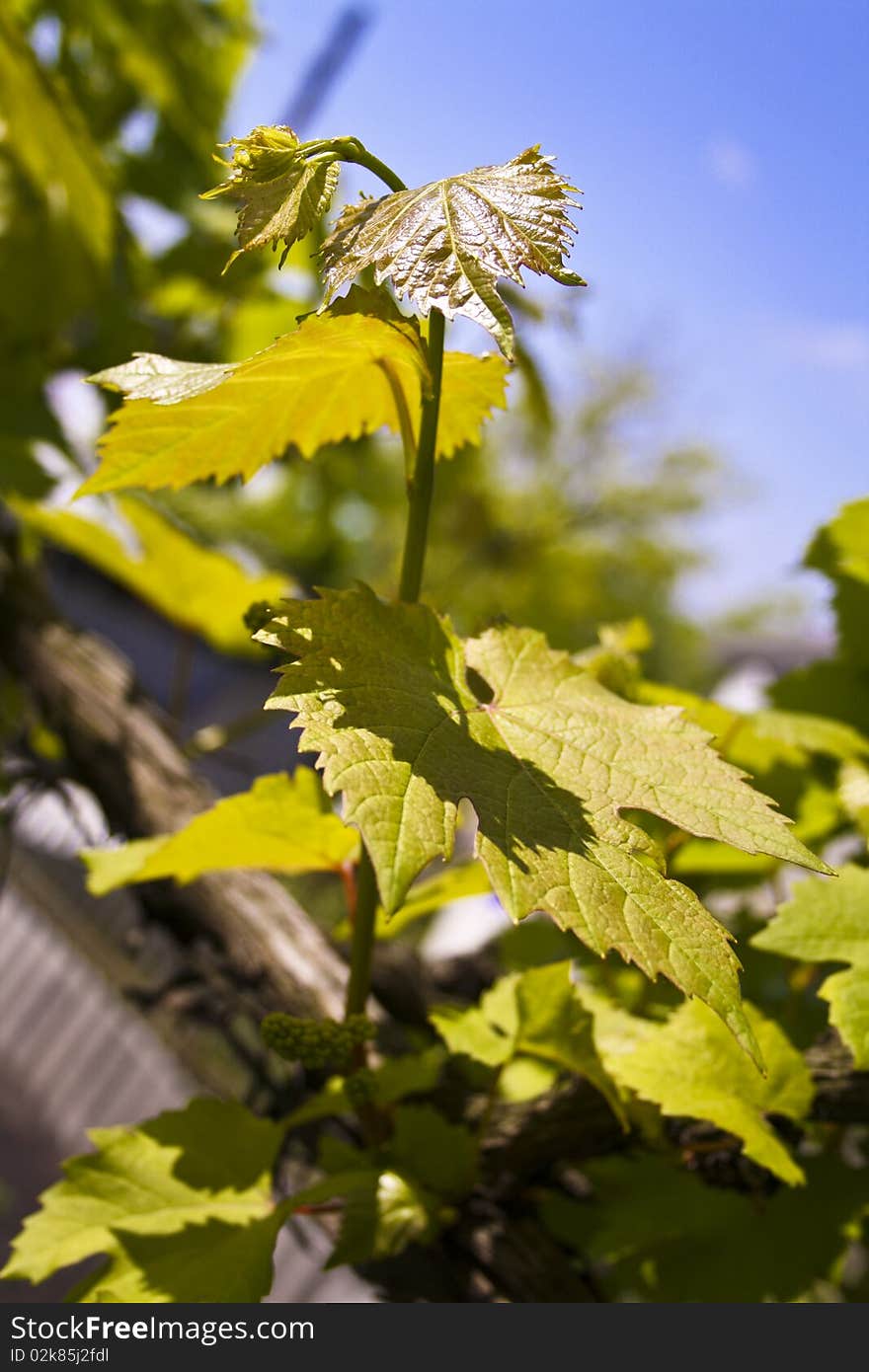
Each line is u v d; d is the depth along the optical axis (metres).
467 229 0.29
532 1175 0.41
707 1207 0.40
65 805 0.60
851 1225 0.39
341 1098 0.39
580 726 0.31
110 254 0.84
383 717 0.29
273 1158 0.39
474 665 0.33
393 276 0.29
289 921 0.48
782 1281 0.39
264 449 0.36
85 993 1.06
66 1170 0.37
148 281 0.97
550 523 2.48
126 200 0.99
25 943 1.11
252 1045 0.46
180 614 0.70
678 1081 0.36
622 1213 0.41
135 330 0.91
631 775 0.30
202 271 0.99
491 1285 0.39
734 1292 0.39
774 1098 0.36
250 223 0.30
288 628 0.30
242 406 0.34
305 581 2.26
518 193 0.29
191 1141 0.39
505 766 0.29
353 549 2.26
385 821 0.27
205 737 0.66
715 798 0.30
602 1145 0.39
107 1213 0.37
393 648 0.31
